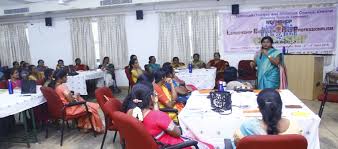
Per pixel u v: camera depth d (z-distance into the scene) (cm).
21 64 728
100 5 659
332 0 582
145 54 715
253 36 638
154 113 197
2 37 812
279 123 163
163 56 693
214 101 233
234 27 646
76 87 549
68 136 374
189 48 675
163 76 313
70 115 345
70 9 683
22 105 318
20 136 378
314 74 514
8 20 802
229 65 641
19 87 419
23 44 800
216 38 656
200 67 612
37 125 411
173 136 198
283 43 620
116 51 723
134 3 641
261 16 625
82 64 727
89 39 736
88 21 729
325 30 594
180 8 672
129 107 227
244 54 652
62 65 683
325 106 477
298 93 539
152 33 700
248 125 171
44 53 791
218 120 208
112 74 691
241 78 599
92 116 369
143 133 177
